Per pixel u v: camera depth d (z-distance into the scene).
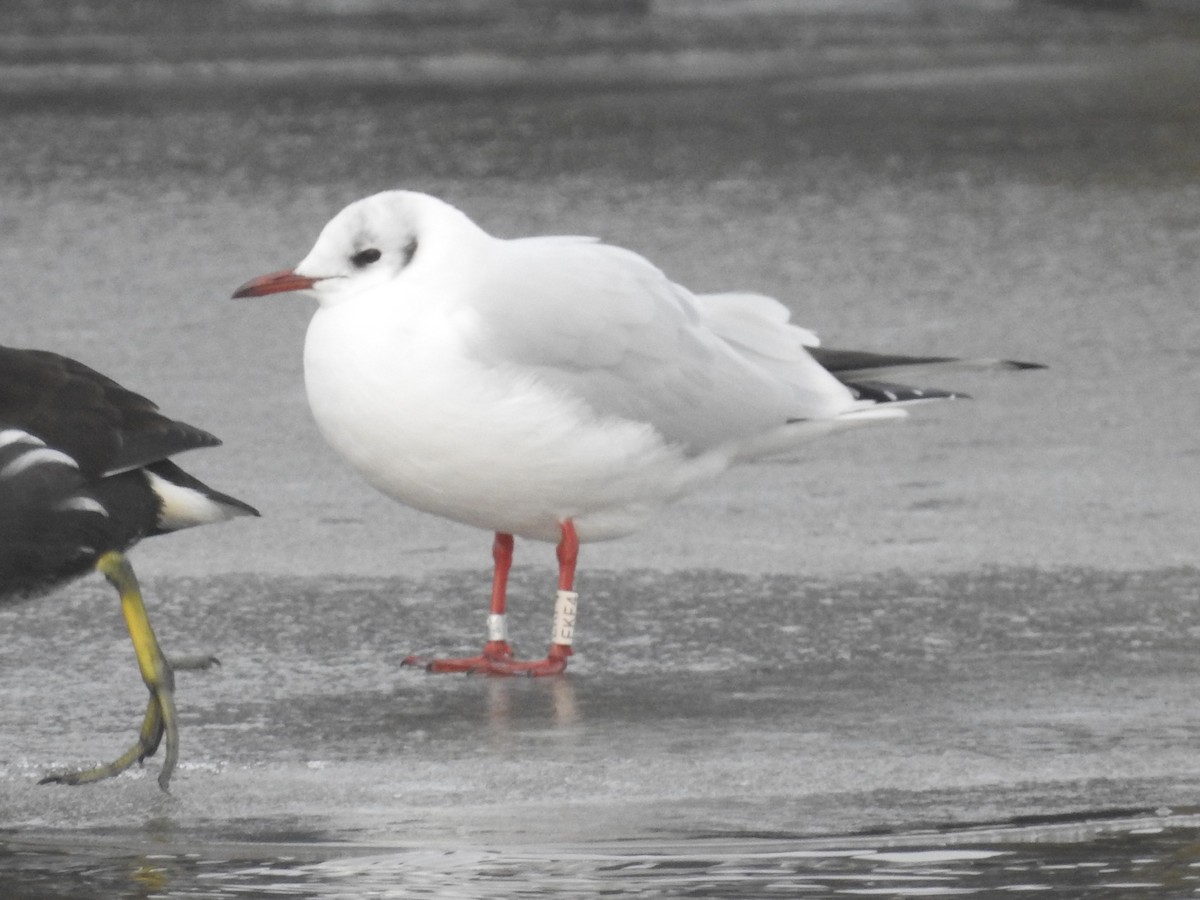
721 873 8.37
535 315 11.45
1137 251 23.42
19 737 10.30
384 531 14.29
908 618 12.32
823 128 30.86
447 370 11.21
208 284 21.70
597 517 11.89
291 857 8.58
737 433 12.04
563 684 11.23
